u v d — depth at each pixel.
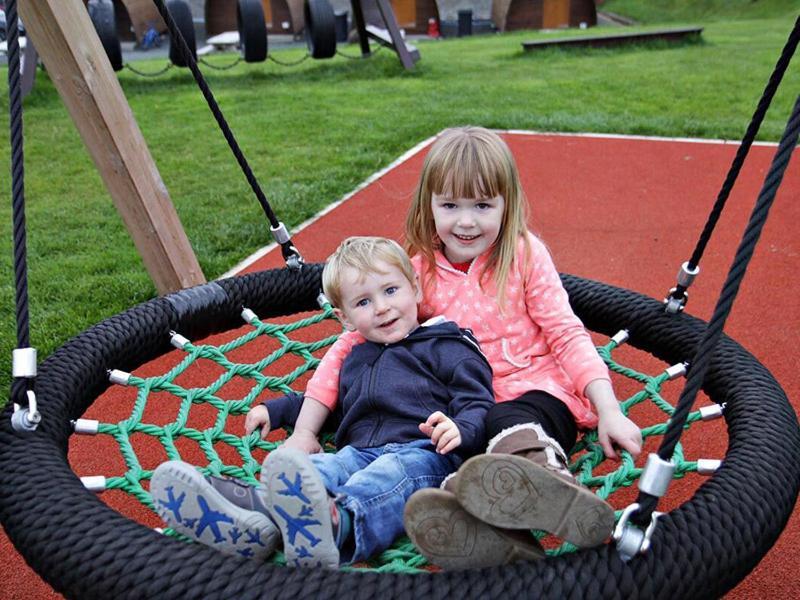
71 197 5.18
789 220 4.39
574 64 9.99
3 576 2.12
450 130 1.96
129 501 2.40
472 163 1.86
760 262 3.86
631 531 1.26
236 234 4.27
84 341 2.15
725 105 7.20
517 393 1.88
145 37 17.75
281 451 1.33
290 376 2.27
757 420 1.75
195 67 2.13
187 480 1.38
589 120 6.52
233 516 1.42
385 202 4.73
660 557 1.29
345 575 1.28
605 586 1.25
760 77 8.50
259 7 9.42
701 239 2.12
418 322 2.08
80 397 2.00
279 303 2.58
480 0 21.53
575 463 1.82
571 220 4.50
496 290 1.98
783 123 6.39
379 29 10.50
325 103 7.76
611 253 4.05
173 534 1.59
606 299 2.41
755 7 19.72
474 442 1.71
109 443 2.64
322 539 1.37
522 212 1.99
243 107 7.78
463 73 9.46
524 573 1.27
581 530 1.29
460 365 1.84
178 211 4.68
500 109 7.15
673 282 3.71
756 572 2.04
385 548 1.56
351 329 1.98
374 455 1.74
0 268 3.98
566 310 1.95
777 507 1.47
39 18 2.66
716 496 1.44
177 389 2.14
